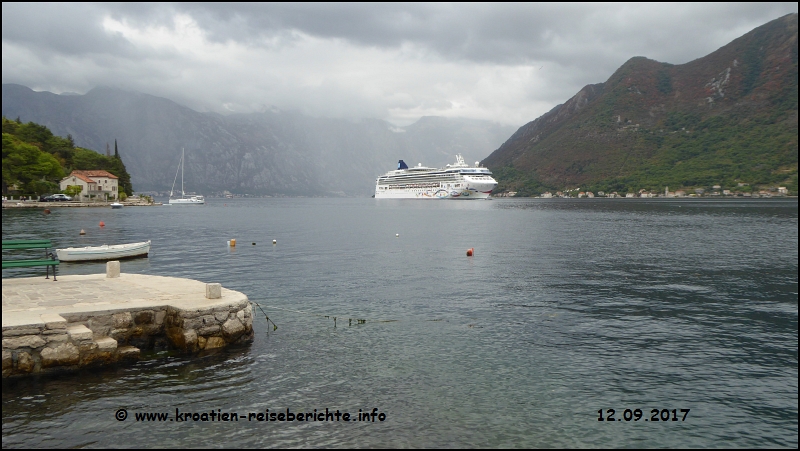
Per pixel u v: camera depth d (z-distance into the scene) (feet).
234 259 156.46
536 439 42.27
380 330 73.72
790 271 131.75
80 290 68.59
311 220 403.54
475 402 48.98
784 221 343.67
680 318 81.92
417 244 206.49
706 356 63.21
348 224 347.77
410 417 45.60
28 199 530.68
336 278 120.78
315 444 40.68
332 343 66.80
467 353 63.46
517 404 48.73
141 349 59.62
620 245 199.31
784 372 57.88
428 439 41.83
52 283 73.51
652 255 166.71
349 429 43.16
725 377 56.34
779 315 84.17
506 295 100.48
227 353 60.80
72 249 147.13
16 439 39.96
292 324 76.48
